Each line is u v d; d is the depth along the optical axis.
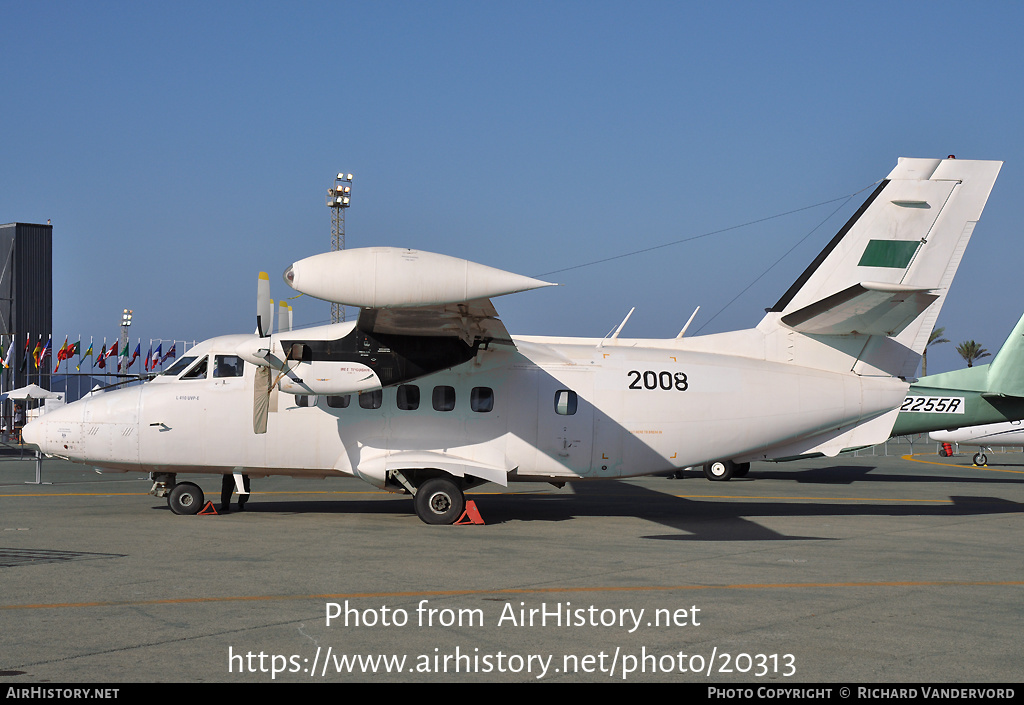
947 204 13.81
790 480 24.22
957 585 8.08
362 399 13.05
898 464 33.31
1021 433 30.36
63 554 9.42
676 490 20.33
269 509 14.49
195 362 13.32
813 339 14.05
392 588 7.64
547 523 12.91
